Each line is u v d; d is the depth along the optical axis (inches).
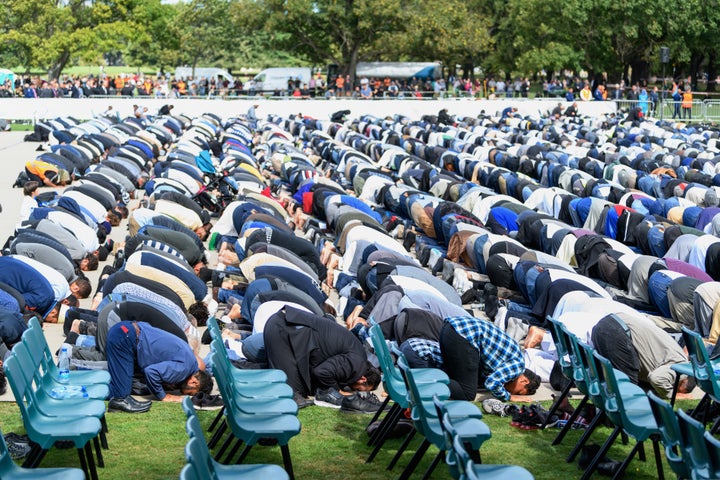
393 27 2731.3
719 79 2903.5
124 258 554.9
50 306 480.7
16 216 854.5
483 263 584.1
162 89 2111.2
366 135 1505.9
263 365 398.9
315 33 2787.9
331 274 576.1
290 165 995.9
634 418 289.3
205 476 207.8
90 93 1979.6
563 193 807.7
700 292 462.9
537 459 322.0
